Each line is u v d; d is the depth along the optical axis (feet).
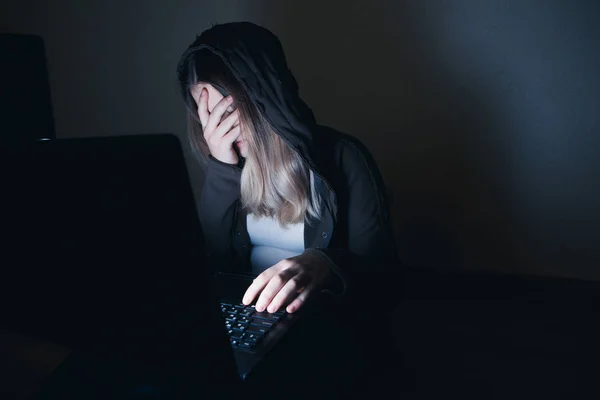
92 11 6.75
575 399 2.01
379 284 3.26
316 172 4.01
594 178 5.56
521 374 2.21
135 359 1.63
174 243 1.69
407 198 6.24
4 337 1.42
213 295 1.78
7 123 3.93
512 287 3.25
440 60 5.74
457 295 3.15
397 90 5.95
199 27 6.42
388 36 5.83
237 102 4.10
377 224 4.41
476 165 5.92
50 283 1.49
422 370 2.27
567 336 2.55
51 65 7.06
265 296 2.87
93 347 1.55
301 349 2.46
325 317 2.83
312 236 4.44
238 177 4.40
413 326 2.72
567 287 3.20
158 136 1.70
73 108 7.13
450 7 5.57
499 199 5.94
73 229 1.53
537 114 5.58
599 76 5.31
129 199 1.61
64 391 1.52
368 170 4.50
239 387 1.84
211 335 1.77
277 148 4.18
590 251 5.74
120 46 6.76
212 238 4.58
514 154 5.76
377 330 2.68
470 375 2.22
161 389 1.68
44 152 1.51
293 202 4.28
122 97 6.93
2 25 7.06
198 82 4.22
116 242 1.59
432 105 5.89
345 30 5.95
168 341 1.68
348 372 2.27
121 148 1.61
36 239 1.48
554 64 5.41
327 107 6.23
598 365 2.26
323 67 6.12
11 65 3.93
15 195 1.46
